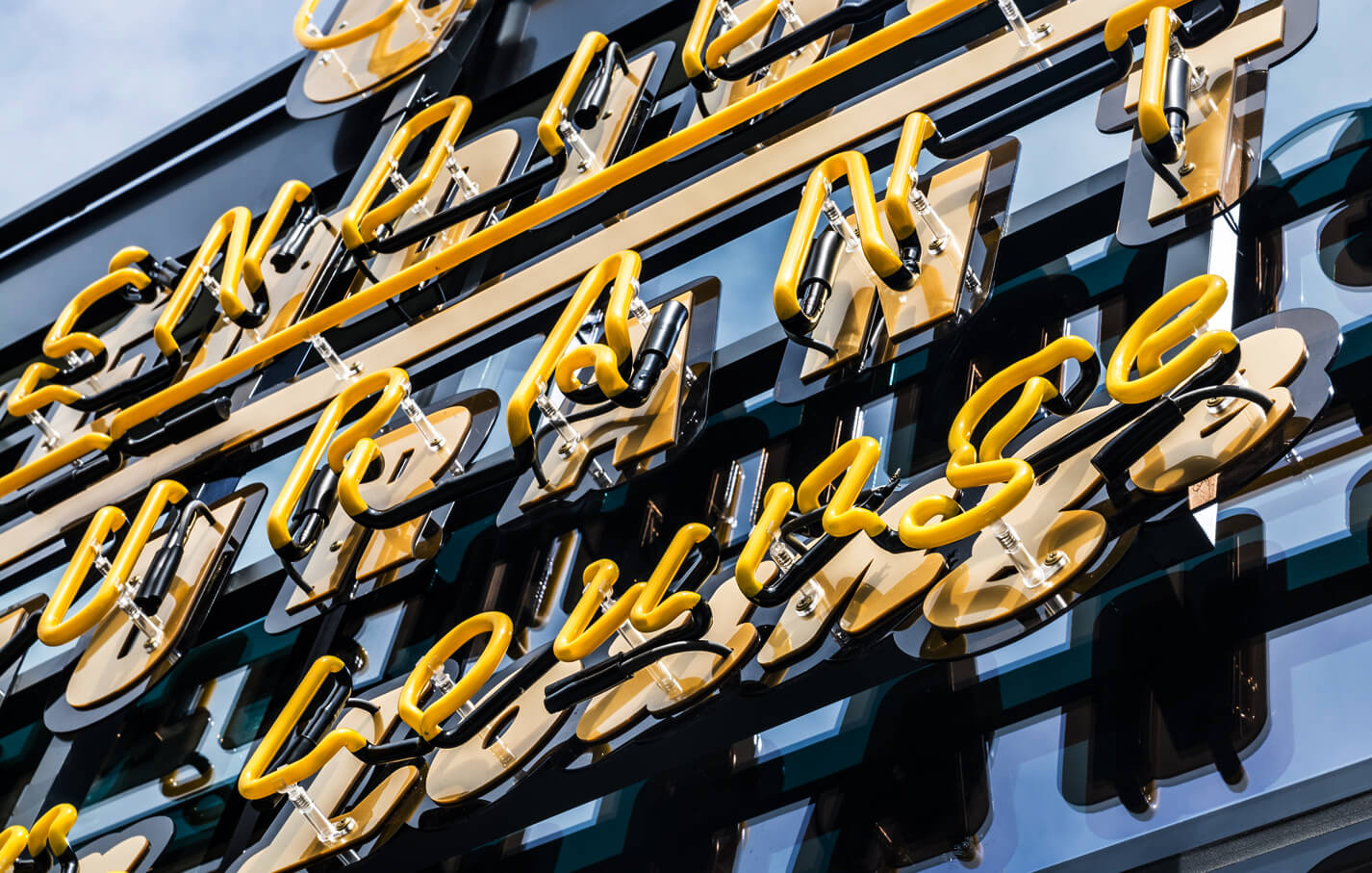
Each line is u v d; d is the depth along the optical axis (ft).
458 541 12.54
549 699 9.00
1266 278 9.25
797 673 8.55
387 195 14.93
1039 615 7.68
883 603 8.38
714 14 12.68
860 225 9.41
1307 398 7.39
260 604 13.44
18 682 14.97
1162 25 9.12
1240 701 7.66
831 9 12.76
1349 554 7.86
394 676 11.51
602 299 12.52
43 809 12.79
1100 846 7.50
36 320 19.88
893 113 11.39
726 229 12.23
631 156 12.25
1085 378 8.39
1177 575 8.43
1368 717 7.18
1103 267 10.37
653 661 8.80
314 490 11.54
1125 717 8.01
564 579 11.38
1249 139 9.09
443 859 9.77
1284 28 9.45
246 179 18.99
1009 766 8.25
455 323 13.17
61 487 14.80
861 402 10.96
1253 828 7.04
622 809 9.78
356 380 12.60
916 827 8.30
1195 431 7.72
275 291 14.70
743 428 11.40
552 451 11.05
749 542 8.53
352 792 10.30
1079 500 7.97
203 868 11.35
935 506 7.98
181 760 12.75
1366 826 6.70
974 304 9.46
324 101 16.55
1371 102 9.84
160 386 15.39
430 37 16.43
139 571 13.06
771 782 9.21
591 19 16.51
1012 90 11.01
